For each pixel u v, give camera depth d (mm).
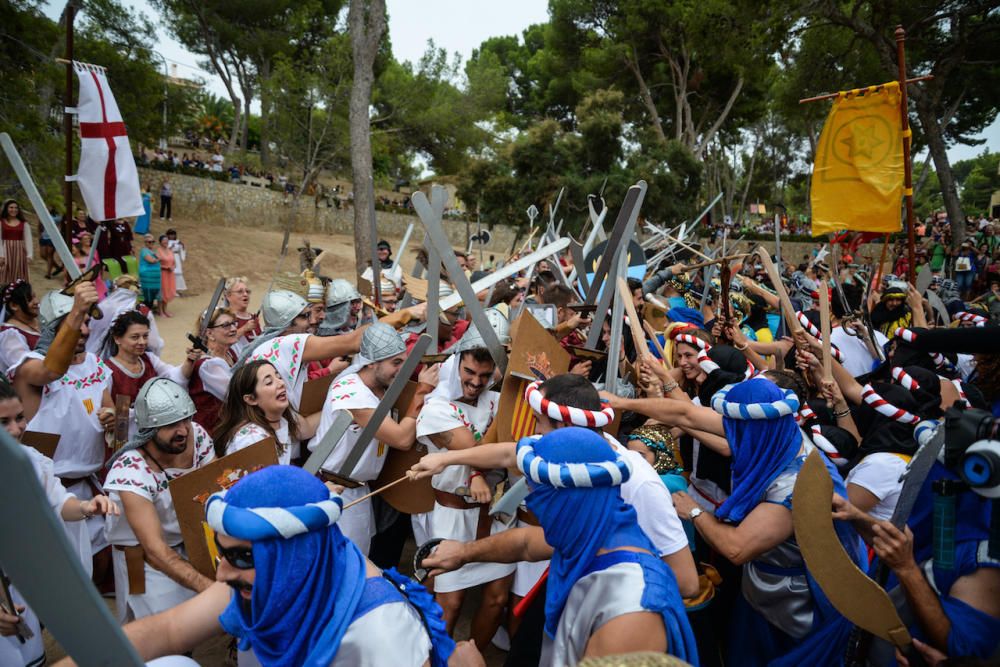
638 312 5203
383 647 1518
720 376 3484
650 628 1591
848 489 2770
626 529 1773
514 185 19891
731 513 2326
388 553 3918
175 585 2842
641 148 19891
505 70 36156
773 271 3631
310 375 4832
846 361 5148
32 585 859
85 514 2689
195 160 35562
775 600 2393
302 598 1478
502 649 3641
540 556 2229
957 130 28953
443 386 3430
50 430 3611
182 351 11672
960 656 1689
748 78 24344
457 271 3031
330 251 27219
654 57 27750
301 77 27141
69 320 3391
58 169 12602
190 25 37031
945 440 1574
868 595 1875
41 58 12805
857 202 5316
